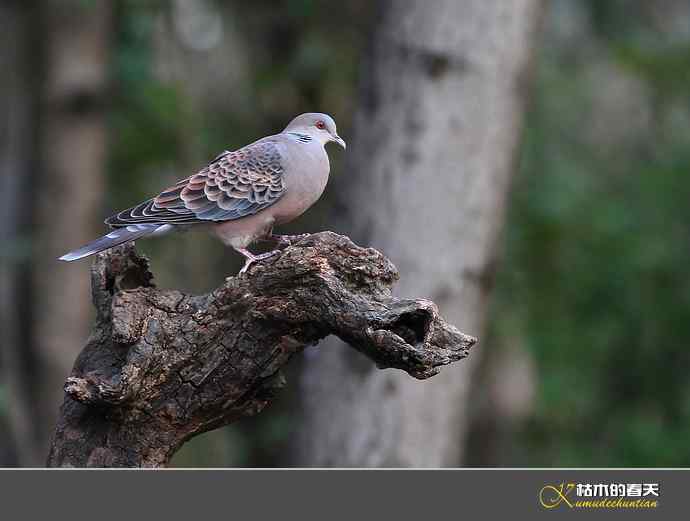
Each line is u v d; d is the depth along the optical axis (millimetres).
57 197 14812
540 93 16922
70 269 14898
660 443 16453
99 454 6422
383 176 11242
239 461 15648
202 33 17156
